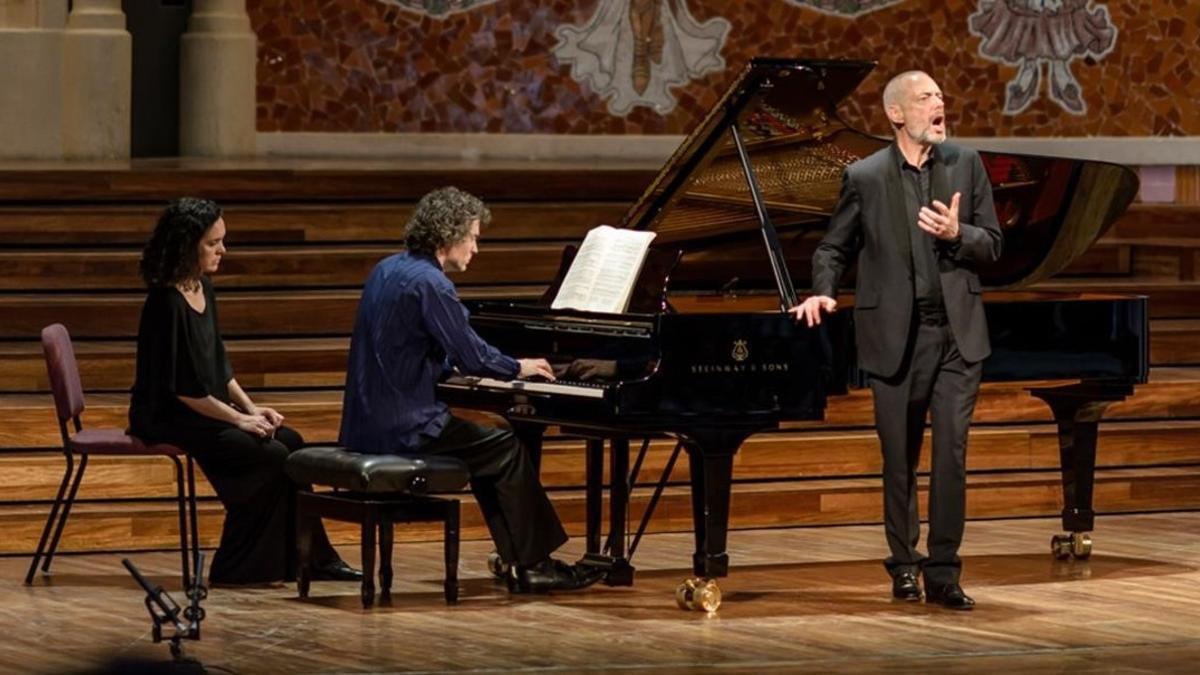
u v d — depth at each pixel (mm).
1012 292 14406
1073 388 13758
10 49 22234
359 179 18828
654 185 12961
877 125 25062
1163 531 15117
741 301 13992
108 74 22438
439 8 23984
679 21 24578
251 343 16438
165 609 10938
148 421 12703
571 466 15062
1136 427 16234
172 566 13555
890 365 12219
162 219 12758
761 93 12562
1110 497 15758
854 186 12359
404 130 24016
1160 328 17656
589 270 12695
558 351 12656
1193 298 18391
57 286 17266
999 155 13797
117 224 17891
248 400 13156
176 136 23766
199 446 12672
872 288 12289
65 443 12906
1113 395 13500
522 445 12664
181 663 10648
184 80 23453
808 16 24828
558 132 24422
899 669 10727
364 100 23922
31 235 17734
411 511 12289
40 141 22391
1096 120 25547
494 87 24203
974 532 15078
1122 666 10820
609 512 14805
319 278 17688
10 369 15500
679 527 14953
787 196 13500
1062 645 11344
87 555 13914
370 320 12477
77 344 16438
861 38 24969
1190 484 15906
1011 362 12898
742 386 12148
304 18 23688
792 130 13109
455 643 11258
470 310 13125
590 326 12383
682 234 13781
